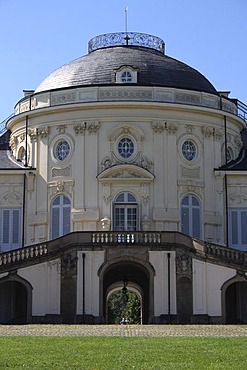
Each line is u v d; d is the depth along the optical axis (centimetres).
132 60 5291
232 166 5222
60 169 5031
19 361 2183
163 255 4350
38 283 4341
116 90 5038
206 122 5162
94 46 5747
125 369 2045
